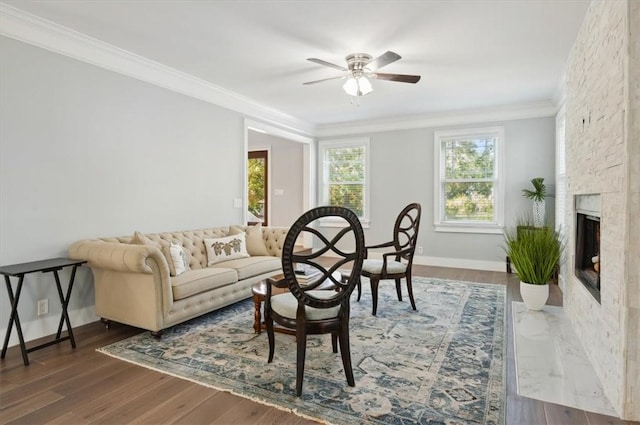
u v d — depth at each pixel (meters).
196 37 3.18
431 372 2.31
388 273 3.50
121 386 2.17
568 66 3.48
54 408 1.95
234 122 5.01
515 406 1.95
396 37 3.15
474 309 3.62
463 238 5.87
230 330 3.10
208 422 1.82
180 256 3.42
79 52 3.19
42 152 2.97
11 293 2.55
